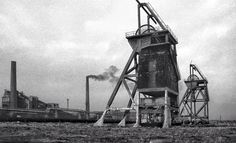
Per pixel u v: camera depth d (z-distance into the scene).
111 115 68.19
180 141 21.09
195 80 62.53
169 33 44.12
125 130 33.84
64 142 19.91
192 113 61.59
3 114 42.16
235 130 34.03
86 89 89.38
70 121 57.88
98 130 33.34
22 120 45.47
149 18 48.97
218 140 21.64
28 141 20.19
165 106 41.06
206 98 61.66
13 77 73.31
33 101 80.50
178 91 48.22
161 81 42.25
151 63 43.78
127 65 46.09
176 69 47.12
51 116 53.72
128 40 47.22
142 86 43.56
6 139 21.36
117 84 46.34
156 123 44.00
